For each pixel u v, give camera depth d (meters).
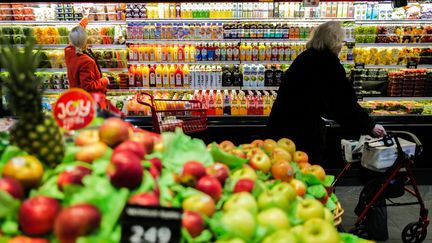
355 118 2.73
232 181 1.40
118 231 1.02
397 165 3.02
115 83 4.89
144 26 4.71
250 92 4.86
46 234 1.03
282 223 1.24
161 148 1.46
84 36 3.94
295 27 4.70
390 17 4.72
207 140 4.55
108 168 1.14
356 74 4.77
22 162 1.12
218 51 4.75
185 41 4.77
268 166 1.61
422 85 4.83
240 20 4.70
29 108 1.22
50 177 1.19
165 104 4.52
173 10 4.69
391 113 4.73
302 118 2.93
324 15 4.69
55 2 4.34
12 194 1.04
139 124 4.42
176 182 1.33
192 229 1.09
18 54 1.23
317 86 2.80
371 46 4.91
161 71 4.80
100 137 1.34
